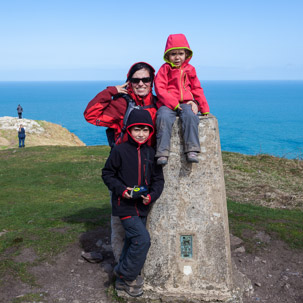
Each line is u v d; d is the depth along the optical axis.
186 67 4.07
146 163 3.75
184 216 4.09
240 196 9.76
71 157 16.17
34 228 6.13
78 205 8.48
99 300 4.15
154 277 4.15
